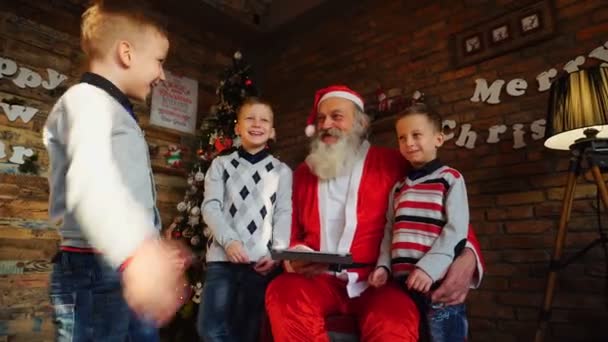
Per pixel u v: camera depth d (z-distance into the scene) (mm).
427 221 1251
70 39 2869
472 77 2598
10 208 2455
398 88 2977
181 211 2961
